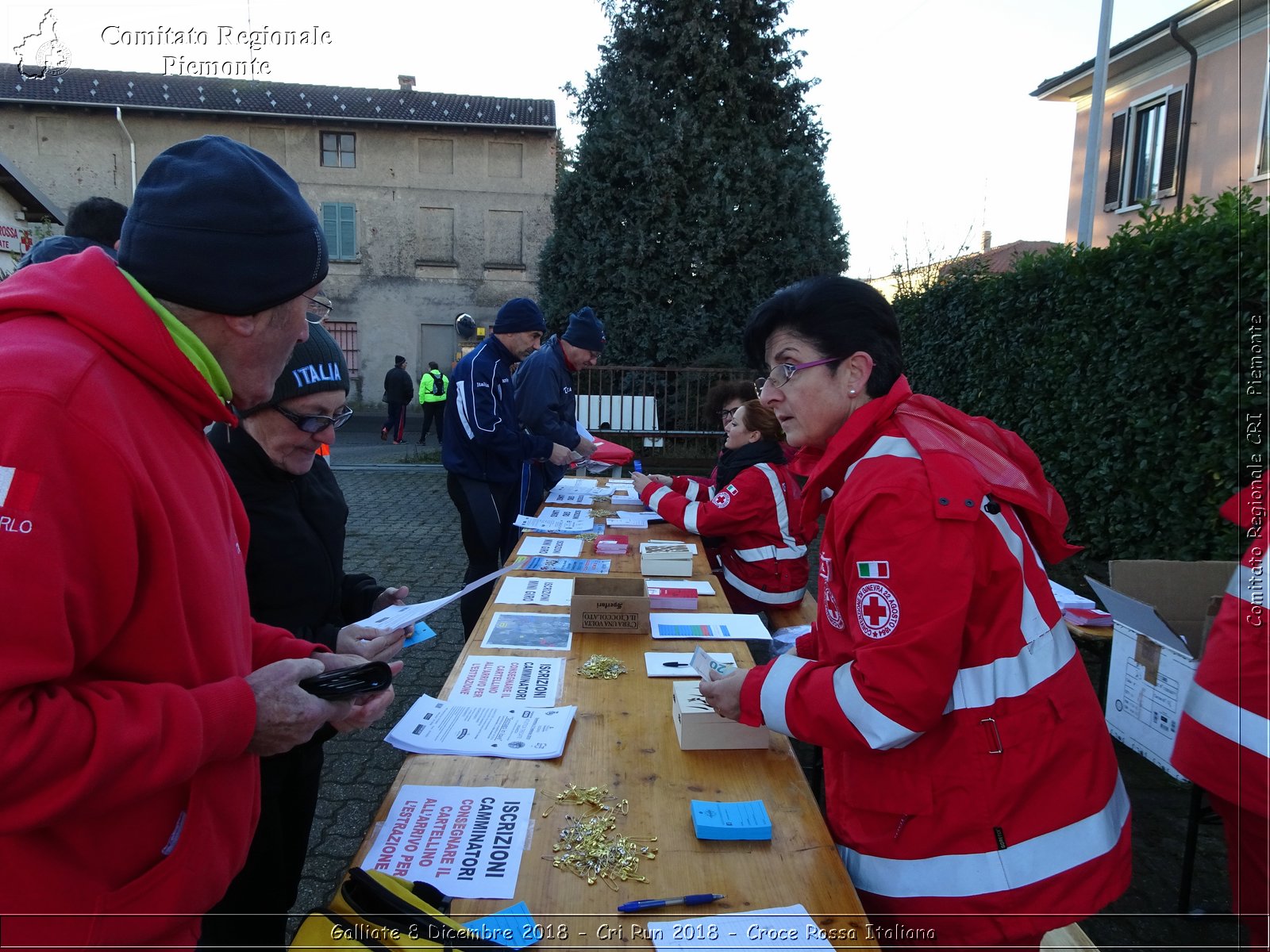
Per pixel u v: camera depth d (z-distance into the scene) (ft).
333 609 6.05
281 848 5.37
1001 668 3.82
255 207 3.37
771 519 10.53
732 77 35.17
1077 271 16.33
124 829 3.00
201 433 3.63
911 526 3.69
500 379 12.85
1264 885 4.65
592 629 7.29
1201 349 12.94
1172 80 26.32
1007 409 19.63
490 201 69.77
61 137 61.41
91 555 2.78
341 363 5.56
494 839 4.17
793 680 4.16
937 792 3.87
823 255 36.45
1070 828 3.80
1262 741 4.45
